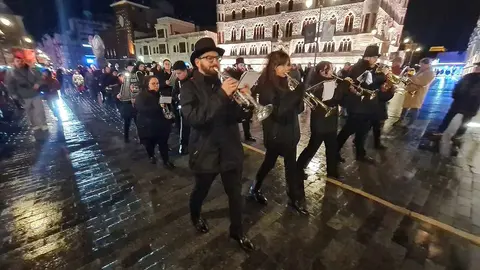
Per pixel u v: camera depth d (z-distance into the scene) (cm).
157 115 353
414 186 321
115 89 702
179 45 3294
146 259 201
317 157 425
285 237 227
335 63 2395
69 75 1678
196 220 232
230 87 147
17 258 199
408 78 604
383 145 476
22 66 471
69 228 238
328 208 273
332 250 211
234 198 198
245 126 514
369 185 324
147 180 343
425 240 222
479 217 255
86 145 496
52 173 363
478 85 443
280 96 210
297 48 2669
